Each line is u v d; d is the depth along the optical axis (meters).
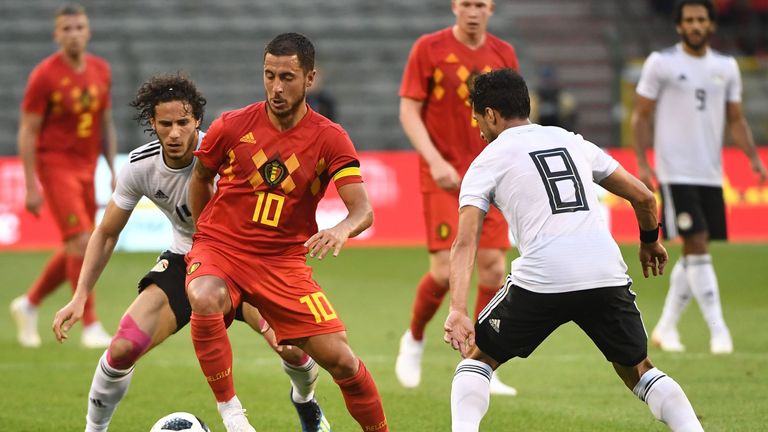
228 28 84.31
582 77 87.25
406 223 60.81
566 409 24.55
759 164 33.56
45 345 35.03
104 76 35.53
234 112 18.95
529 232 17.53
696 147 32.38
